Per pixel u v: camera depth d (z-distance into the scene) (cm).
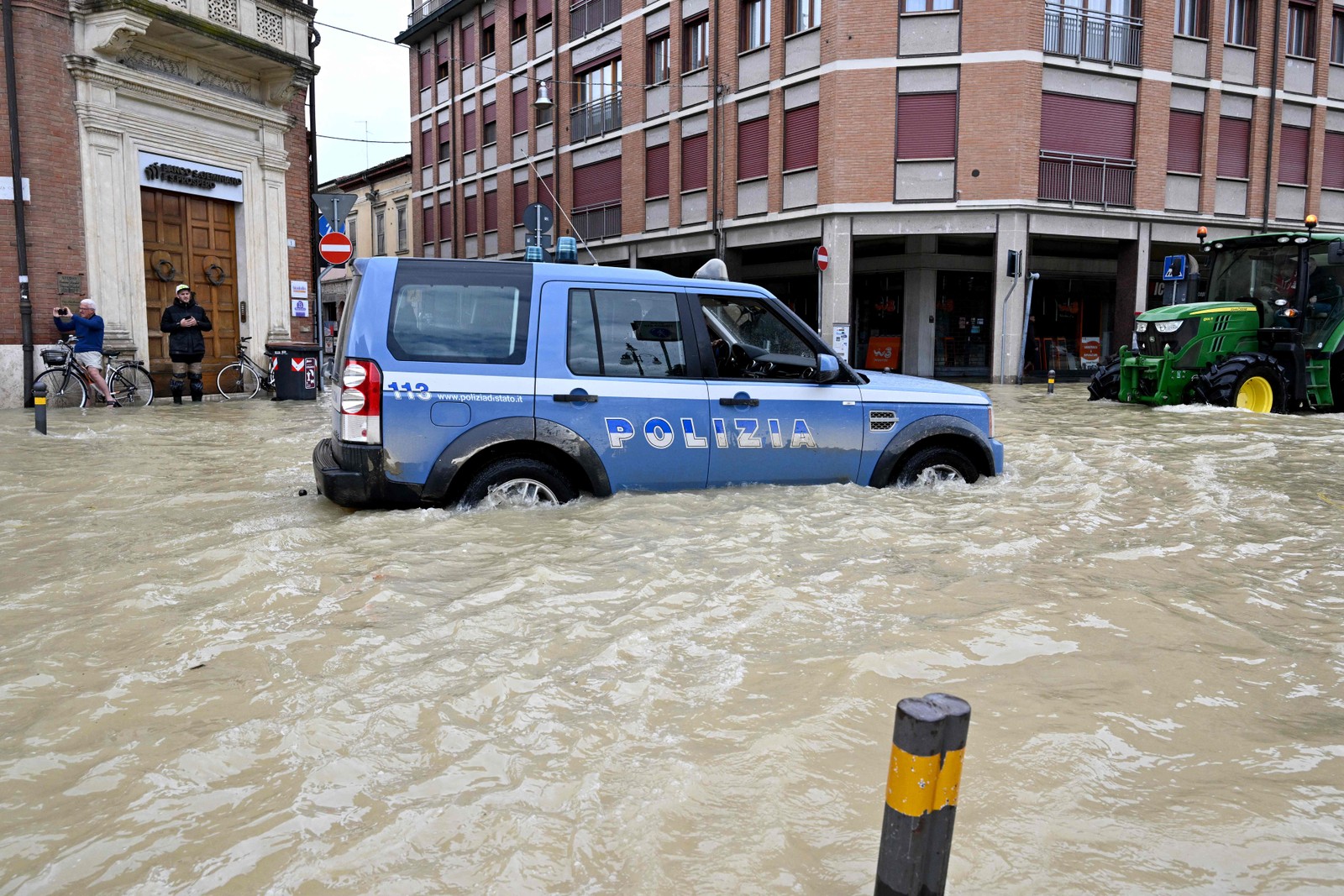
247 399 1656
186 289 1483
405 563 440
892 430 634
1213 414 1295
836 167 2300
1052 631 352
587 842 211
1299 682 312
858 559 457
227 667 317
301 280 1866
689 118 2711
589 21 3061
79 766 249
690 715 279
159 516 570
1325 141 2675
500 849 208
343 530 502
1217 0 2456
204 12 1559
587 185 3144
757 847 210
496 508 544
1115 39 2336
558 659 324
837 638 347
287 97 1769
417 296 539
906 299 2577
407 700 288
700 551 465
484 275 551
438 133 3969
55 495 642
